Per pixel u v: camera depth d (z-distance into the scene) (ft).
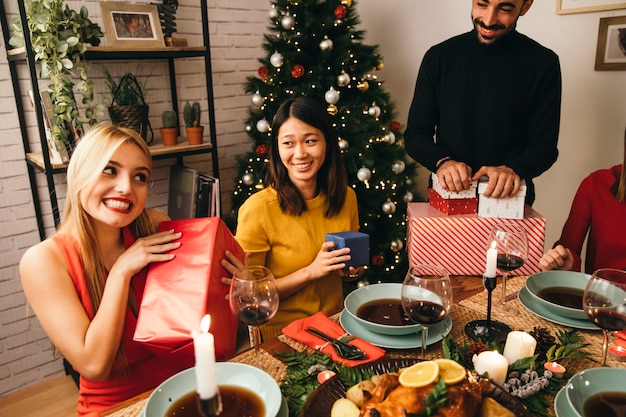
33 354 8.65
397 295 4.31
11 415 7.79
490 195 4.91
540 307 4.14
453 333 3.79
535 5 8.66
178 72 9.91
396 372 2.95
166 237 3.82
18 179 8.21
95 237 4.03
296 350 3.60
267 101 9.32
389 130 9.62
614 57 7.76
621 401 2.82
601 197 5.54
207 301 3.37
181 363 3.48
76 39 7.00
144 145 4.06
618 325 3.07
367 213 9.38
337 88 9.14
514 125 6.74
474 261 5.05
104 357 3.67
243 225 5.19
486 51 6.56
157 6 8.49
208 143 9.09
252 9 10.85
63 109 7.08
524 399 2.95
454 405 2.32
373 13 11.78
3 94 7.84
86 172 3.77
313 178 5.35
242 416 2.74
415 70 11.22
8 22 7.72
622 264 5.38
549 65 6.40
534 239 4.96
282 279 5.01
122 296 3.70
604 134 8.18
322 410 2.66
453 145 7.01
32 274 3.83
